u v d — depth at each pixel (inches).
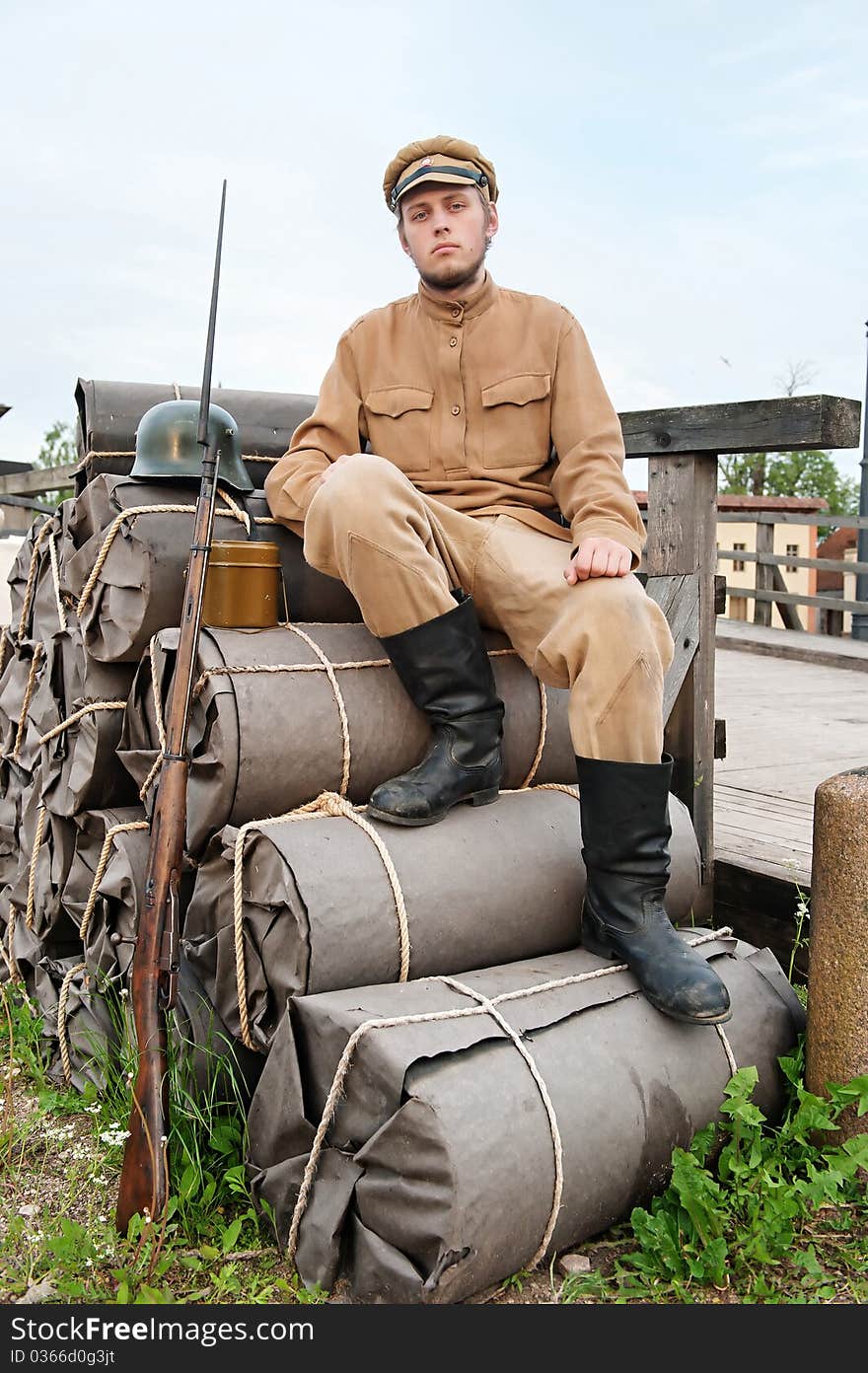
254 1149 84.4
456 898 90.4
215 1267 80.5
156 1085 83.6
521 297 112.4
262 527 109.8
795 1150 92.6
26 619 129.1
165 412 111.1
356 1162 76.4
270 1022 86.9
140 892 98.9
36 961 119.6
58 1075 112.1
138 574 101.3
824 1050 93.8
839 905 92.4
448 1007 81.4
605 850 92.7
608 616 92.0
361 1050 76.7
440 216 106.5
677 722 139.1
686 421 136.0
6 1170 94.2
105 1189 90.0
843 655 368.5
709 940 101.1
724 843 149.6
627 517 102.3
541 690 108.7
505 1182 74.1
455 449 111.0
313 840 87.2
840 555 1208.8
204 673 92.2
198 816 92.4
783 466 1344.7
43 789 116.3
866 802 90.7
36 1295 77.4
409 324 113.4
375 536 93.0
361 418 114.7
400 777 94.8
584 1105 80.4
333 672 96.9
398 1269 72.8
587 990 88.5
